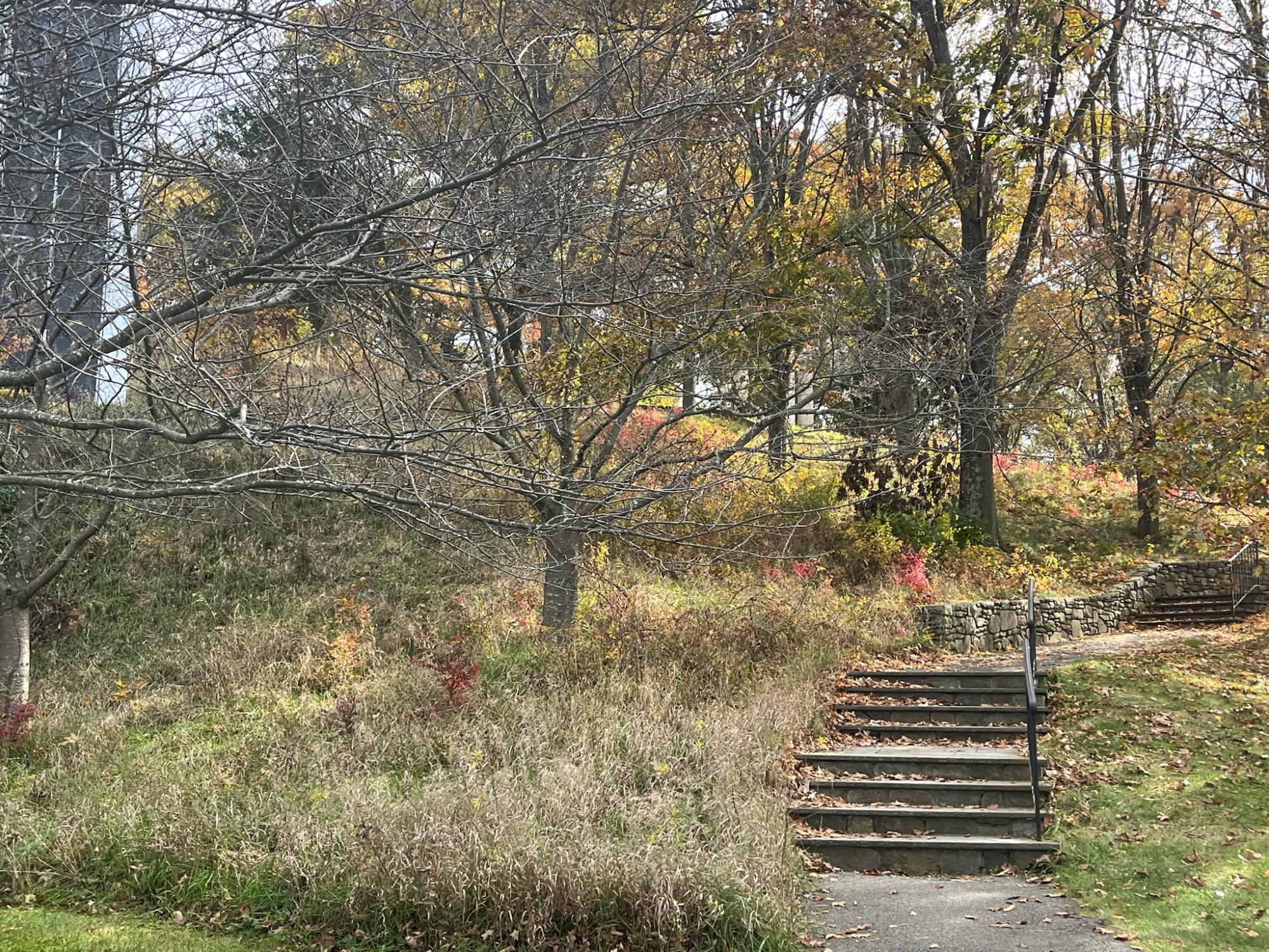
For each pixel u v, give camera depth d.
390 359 6.34
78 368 5.08
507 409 5.62
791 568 15.79
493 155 6.76
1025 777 9.88
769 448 9.22
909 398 15.28
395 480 5.71
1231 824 8.68
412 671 11.60
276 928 6.89
